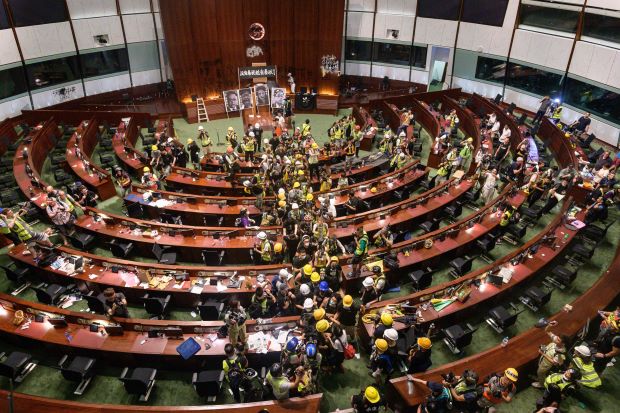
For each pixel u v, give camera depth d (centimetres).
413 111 3300
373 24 3506
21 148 2338
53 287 1409
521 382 1148
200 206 1902
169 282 1406
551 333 1120
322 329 1117
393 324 1250
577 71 2670
